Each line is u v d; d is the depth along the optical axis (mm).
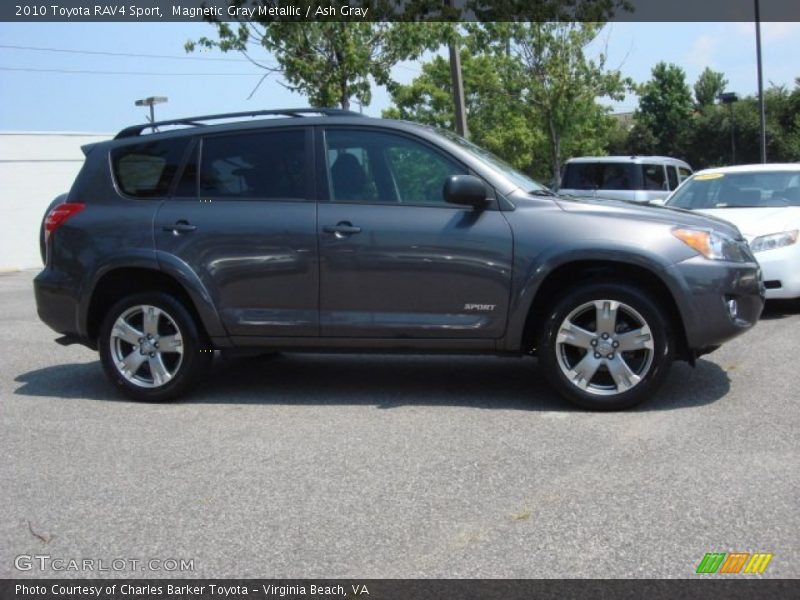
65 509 4141
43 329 10016
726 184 10086
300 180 5840
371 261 5609
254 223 5781
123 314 6070
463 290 5523
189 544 3715
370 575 3387
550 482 4258
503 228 5461
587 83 23188
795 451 4582
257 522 3910
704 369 6516
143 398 6098
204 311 5852
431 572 3391
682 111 64625
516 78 23219
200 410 5848
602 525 3746
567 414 5430
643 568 3359
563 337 5430
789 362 6684
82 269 6074
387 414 5566
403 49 14422
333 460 4695
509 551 3539
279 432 5254
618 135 65000
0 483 4516
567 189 16391
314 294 5727
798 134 49125
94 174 6242
